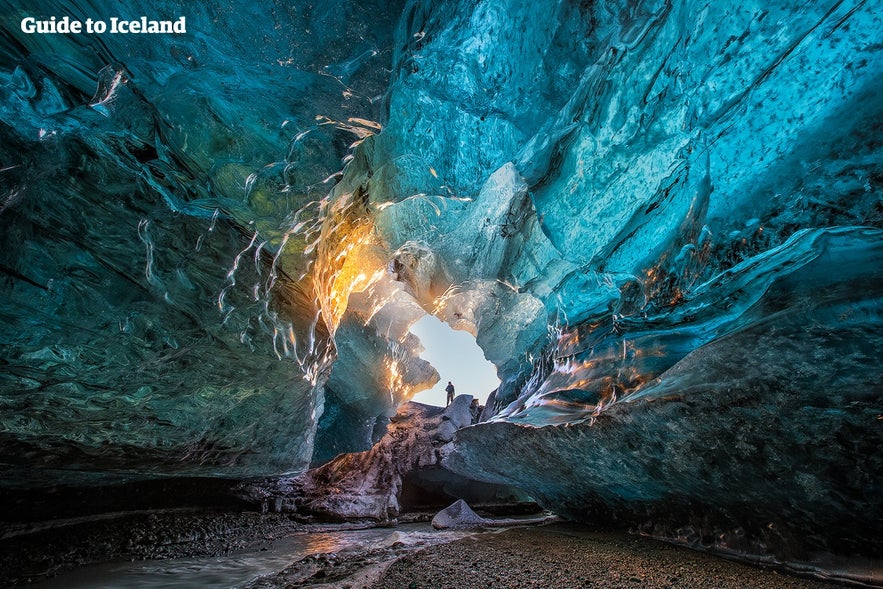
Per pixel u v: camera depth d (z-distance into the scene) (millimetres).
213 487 8023
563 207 5496
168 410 5016
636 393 4508
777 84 3457
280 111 4160
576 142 4875
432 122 5234
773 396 3186
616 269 5660
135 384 4441
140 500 6723
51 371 3729
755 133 3725
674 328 5008
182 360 4730
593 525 6891
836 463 2980
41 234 3277
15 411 3779
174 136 3713
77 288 3586
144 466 5480
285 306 5836
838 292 2953
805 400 3025
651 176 4707
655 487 4883
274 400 6551
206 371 5102
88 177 3371
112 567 4723
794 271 3363
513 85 4707
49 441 4215
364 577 3900
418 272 9500
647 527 5605
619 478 5242
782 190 3637
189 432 5480
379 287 12094
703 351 3797
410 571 4070
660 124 4223
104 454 4844
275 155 4285
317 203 5039
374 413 16531
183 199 4016
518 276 7527
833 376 2898
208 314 4680
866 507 2945
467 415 12227
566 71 4559
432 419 12125
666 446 4215
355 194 6309
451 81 4664
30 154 3027
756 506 3818
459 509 7887
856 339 2816
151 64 3400
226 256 4598
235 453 6598
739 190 3961
